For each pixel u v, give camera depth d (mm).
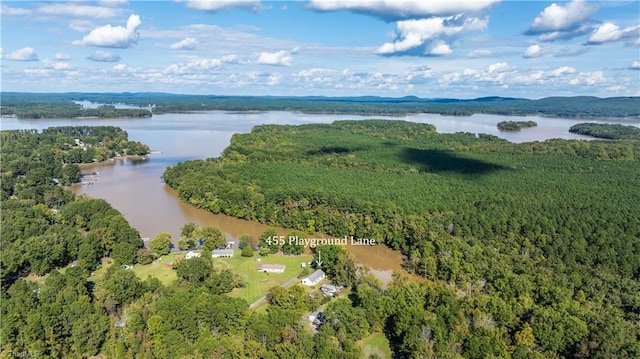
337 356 97500
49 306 109625
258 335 104875
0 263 139375
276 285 142000
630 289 132250
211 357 97375
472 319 111438
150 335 103562
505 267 147000
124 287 122375
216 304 111812
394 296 121312
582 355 98875
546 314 109000
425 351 99188
